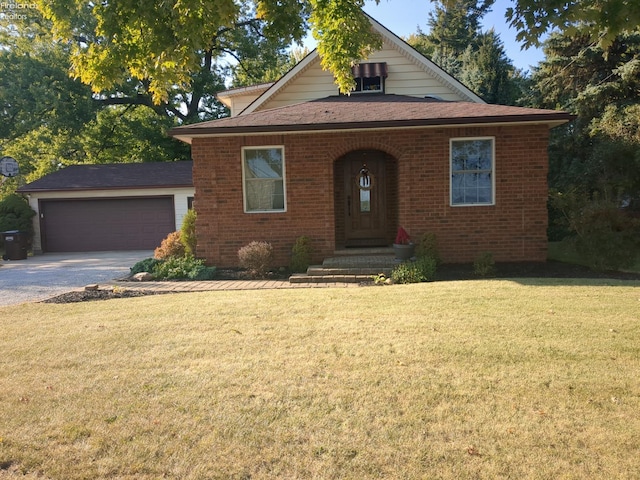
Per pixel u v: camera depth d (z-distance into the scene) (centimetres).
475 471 288
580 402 373
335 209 1303
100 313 710
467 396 385
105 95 2794
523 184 1140
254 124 1110
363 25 645
